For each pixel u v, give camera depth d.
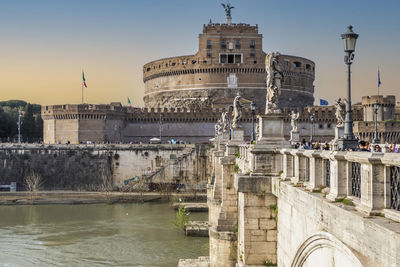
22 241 60.84
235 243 40.16
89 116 128.38
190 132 138.25
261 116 22.30
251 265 21.66
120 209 85.12
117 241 60.69
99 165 111.38
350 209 11.27
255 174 22.22
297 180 17.31
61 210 83.88
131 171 111.62
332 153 13.07
